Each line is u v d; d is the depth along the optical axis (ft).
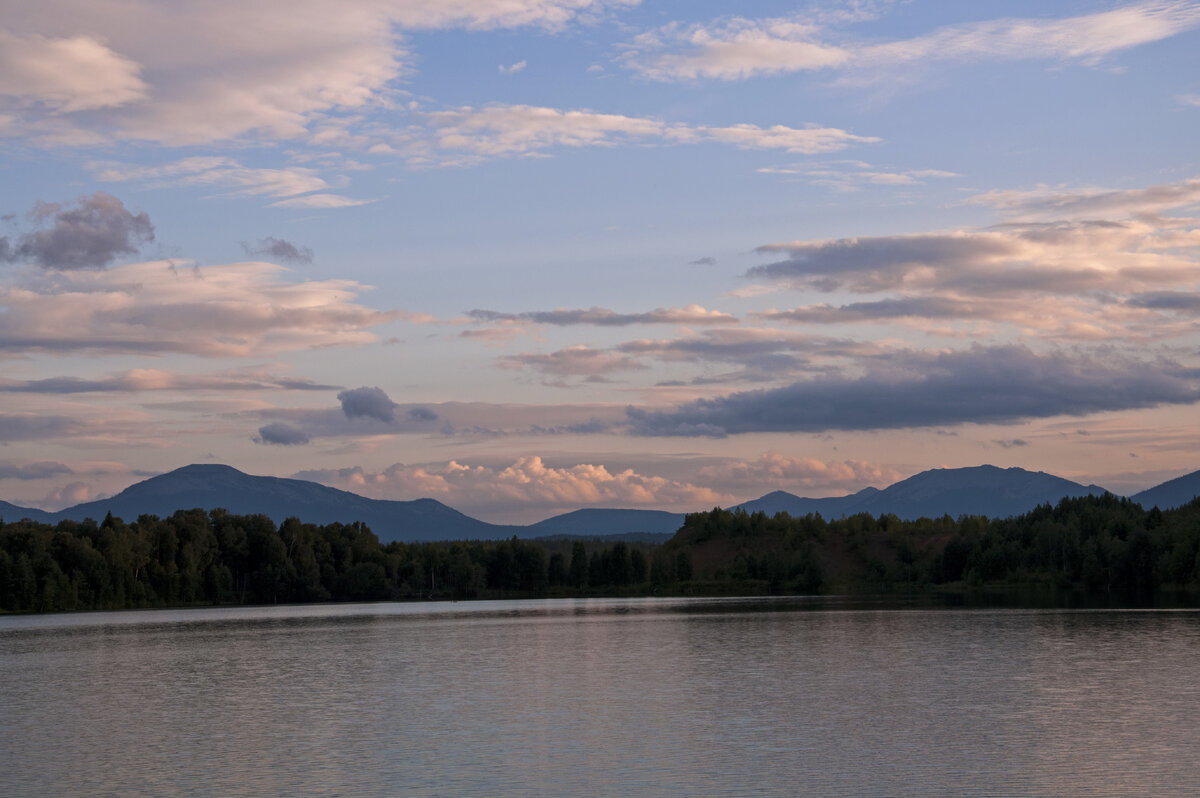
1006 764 189.16
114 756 208.74
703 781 179.42
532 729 231.91
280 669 372.17
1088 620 553.64
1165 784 173.88
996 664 345.31
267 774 189.57
